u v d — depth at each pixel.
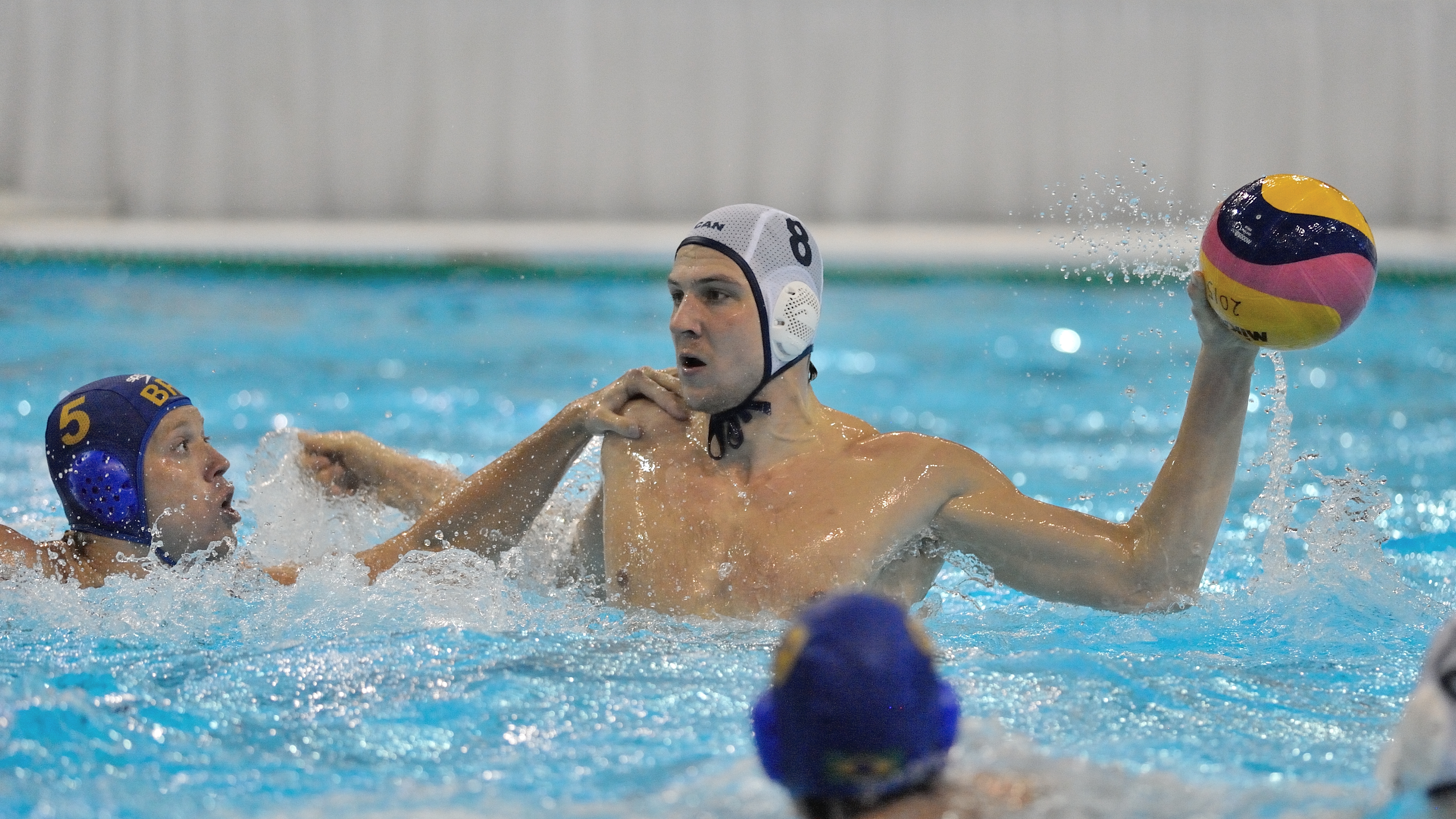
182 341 24.42
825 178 40.81
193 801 5.77
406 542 9.76
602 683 7.30
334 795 5.82
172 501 9.40
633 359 23.95
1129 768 5.83
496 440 17.97
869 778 4.67
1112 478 16.14
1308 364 23.44
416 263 33.97
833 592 8.46
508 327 27.16
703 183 40.84
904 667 4.69
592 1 39.81
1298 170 39.53
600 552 9.82
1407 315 28.55
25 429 17.39
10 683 7.29
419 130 40.09
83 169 39.03
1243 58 39.19
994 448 17.83
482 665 7.64
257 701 7.08
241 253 33.41
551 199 40.75
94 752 6.32
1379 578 9.53
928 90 40.22
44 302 27.88
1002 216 40.59
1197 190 39.66
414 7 39.47
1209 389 8.18
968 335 26.69
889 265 34.12
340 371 22.48
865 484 8.87
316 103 39.59
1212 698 7.14
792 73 40.31
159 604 8.83
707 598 8.61
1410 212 39.84
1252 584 9.52
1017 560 8.64
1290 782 5.78
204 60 38.94
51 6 38.25
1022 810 4.91
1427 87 39.22
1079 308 29.77
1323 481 9.91
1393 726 6.71
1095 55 39.53
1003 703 6.90
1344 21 39.00
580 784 5.88
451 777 6.01
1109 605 8.55
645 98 40.41
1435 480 15.51
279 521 11.15
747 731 6.51
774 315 8.83
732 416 9.07
